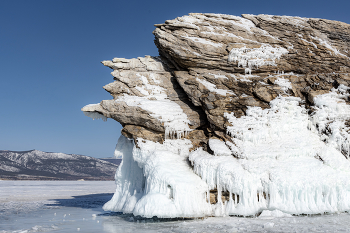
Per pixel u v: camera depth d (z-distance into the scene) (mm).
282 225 11320
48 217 16625
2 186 57781
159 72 18703
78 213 18438
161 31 18000
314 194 13211
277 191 13211
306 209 12875
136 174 17297
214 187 14055
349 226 11000
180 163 15297
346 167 13664
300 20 19219
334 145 14766
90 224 13781
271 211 13055
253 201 13422
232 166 13836
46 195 35406
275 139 15086
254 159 14156
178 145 16359
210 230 11055
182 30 17922
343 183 13188
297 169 13539
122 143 18609
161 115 16391
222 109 16234
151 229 11945
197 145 16484
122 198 17281
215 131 16109
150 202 13156
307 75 17312
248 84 17141
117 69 18781
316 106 16203
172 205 13219
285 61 17922
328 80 16984
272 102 16156
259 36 18375
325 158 14078
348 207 12977
